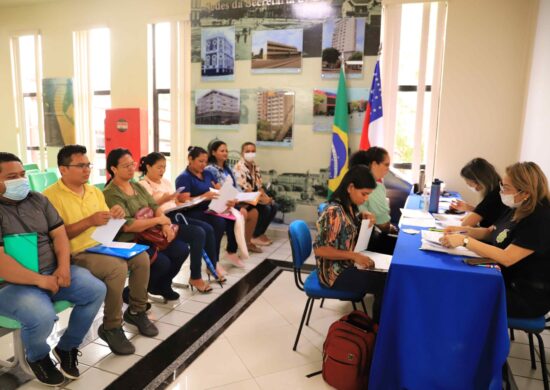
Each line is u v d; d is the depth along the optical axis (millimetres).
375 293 2049
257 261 3887
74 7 5781
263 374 2045
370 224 2102
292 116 4781
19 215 1859
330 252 2027
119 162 2498
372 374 1729
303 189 4855
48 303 1801
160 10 5309
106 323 2174
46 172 3805
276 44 4730
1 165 1789
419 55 4352
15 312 1730
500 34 4090
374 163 2670
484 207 2602
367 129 4398
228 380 1987
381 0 4332
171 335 2414
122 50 5586
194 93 5141
